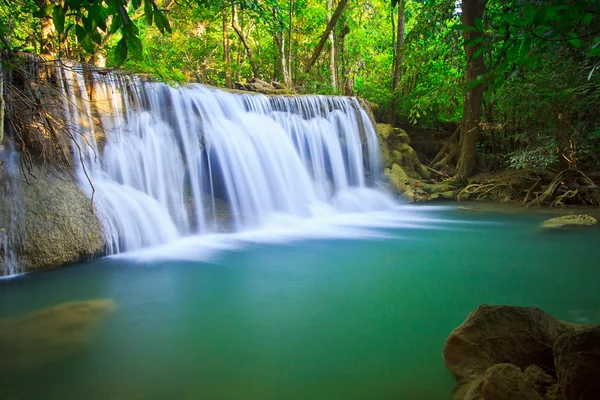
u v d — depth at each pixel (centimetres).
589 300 519
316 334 430
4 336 428
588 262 697
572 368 267
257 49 2259
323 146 1354
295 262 709
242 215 1027
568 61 962
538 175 1412
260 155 1132
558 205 1289
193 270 660
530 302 516
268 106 1252
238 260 723
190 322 465
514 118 1462
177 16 1781
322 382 339
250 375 352
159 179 916
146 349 401
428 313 483
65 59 823
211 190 1027
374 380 340
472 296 539
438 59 1839
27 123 717
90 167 802
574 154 1310
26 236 638
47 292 559
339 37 2172
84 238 693
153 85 960
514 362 334
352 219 1148
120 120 888
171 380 346
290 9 1825
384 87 1991
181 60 2348
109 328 450
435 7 1664
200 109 1048
